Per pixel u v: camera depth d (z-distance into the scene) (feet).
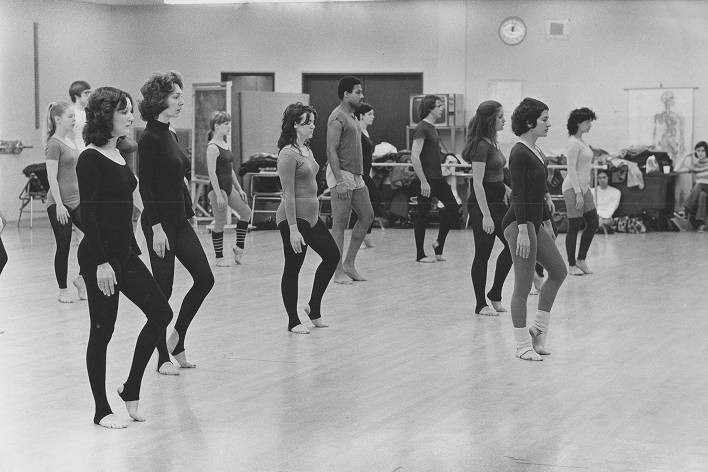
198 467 14.96
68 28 32.60
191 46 32.55
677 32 28.86
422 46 31.96
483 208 27.58
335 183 33.60
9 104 34.17
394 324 26.86
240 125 37.40
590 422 17.34
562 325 26.45
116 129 17.49
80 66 32.45
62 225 29.71
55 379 20.58
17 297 30.99
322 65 32.96
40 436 16.57
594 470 14.76
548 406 18.43
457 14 31.04
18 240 41.50
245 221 38.63
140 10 32.27
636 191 35.78
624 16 29.09
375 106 35.83
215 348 23.82
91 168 17.15
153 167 20.71
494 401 18.83
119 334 25.14
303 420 17.56
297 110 25.62
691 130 30.12
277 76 33.12
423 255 39.60
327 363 22.22
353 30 32.45
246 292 32.27
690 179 34.22
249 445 16.06
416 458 15.35
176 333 21.47
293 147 25.57
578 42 29.71
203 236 44.65
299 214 25.88
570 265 35.12
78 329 25.98
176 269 37.78
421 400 18.92
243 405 18.58
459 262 39.11
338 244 34.09
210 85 34.24
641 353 23.02
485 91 30.96
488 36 30.94
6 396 19.19
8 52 33.58
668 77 29.22
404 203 44.78
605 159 33.19
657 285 32.63
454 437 16.47
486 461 15.19
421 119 35.96
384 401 18.85
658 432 16.70
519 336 22.66
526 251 22.26
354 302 30.42
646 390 19.61
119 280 17.48
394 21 32.14
